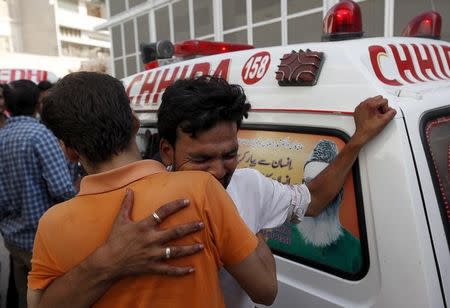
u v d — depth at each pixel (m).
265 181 1.26
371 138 1.27
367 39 1.52
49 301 0.93
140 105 2.43
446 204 1.26
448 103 1.38
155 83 2.36
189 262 0.90
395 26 5.29
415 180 1.21
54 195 2.45
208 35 8.80
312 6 6.46
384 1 5.36
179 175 0.95
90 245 0.93
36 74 10.15
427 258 1.17
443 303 1.18
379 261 1.27
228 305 1.17
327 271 1.42
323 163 1.44
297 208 1.29
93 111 0.96
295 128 1.53
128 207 0.90
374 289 1.30
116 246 0.87
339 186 1.33
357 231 1.33
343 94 1.38
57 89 1.00
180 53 2.57
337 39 1.65
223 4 8.22
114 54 12.70
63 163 2.47
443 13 4.78
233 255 0.95
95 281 0.89
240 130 1.72
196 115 0.97
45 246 0.97
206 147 1.01
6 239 2.58
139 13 11.01
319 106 1.44
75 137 0.97
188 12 9.30
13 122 2.47
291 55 1.55
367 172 1.29
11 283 2.96
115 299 0.92
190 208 0.90
